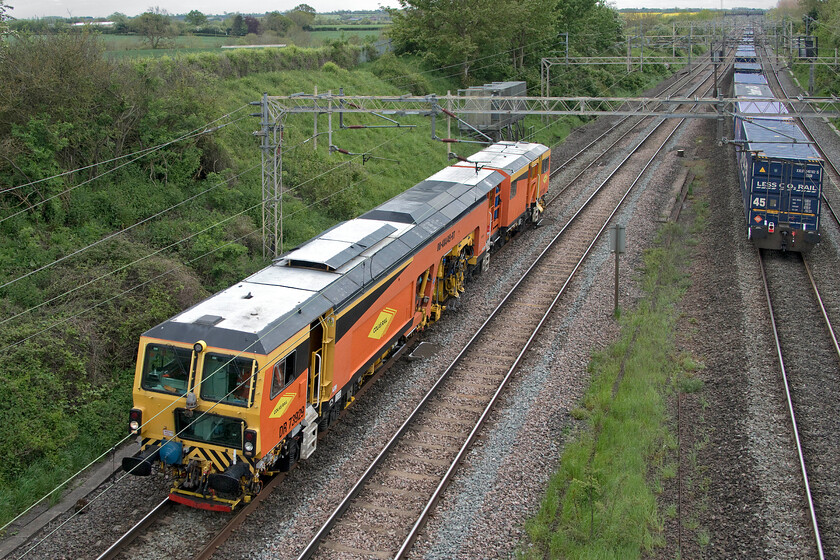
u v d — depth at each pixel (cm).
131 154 2119
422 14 4909
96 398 1445
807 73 6344
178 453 1135
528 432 1400
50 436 1306
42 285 1634
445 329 1928
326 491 1212
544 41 5466
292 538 1084
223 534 1083
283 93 3562
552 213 3045
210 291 1900
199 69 3141
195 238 1994
